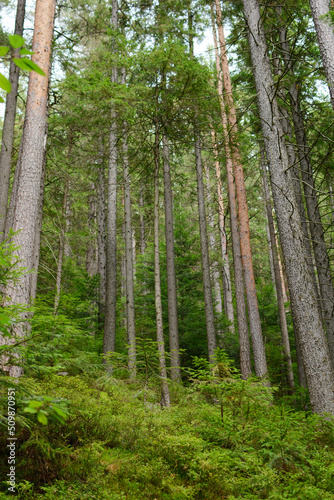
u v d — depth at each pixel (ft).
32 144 23.06
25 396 11.74
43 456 12.64
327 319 35.14
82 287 46.75
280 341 54.08
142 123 32.14
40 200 33.14
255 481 12.83
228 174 46.78
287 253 25.88
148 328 47.32
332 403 22.68
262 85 28.32
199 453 14.55
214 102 30.81
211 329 43.04
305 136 38.60
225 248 65.00
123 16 51.13
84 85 27.89
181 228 57.72
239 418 18.03
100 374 20.59
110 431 16.29
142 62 28.07
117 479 13.42
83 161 38.68
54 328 12.72
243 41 43.14
